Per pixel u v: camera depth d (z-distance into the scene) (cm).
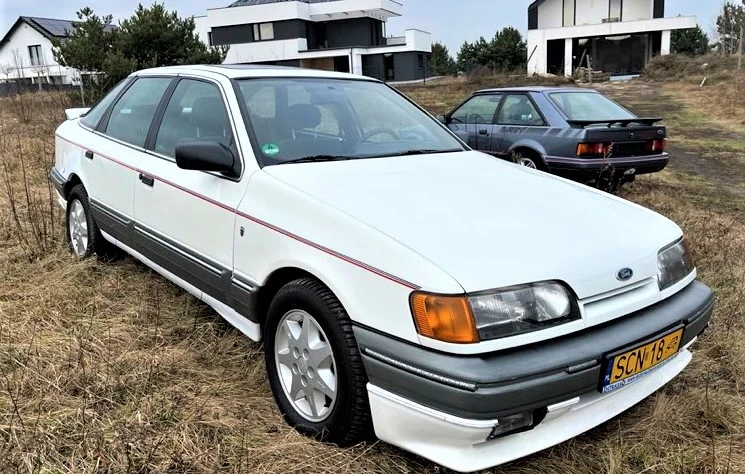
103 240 434
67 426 253
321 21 4288
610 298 233
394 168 303
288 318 263
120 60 1262
